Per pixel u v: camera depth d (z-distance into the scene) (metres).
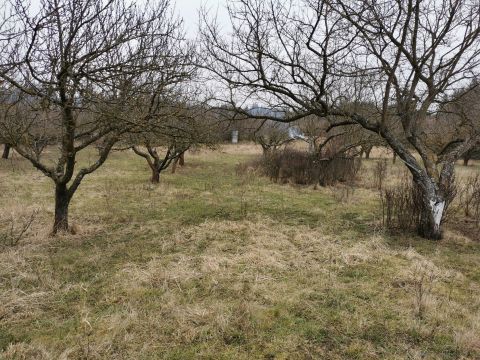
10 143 5.96
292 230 7.24
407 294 4.58
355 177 14.12
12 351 3.34
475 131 6.89
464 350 3.50
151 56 5.74
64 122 6.04
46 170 6.50
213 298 4.41
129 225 7.57
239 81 7.60
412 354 3.43
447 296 4.55
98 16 5.70
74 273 5.10
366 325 3.88
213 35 7.47
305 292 4.56
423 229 6.81
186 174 15.36
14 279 4.73
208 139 8.61
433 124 10.30
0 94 5.08
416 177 6.89
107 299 4.34
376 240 6.43
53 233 6.72
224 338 3.63
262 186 12.52
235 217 8.27
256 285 4.71
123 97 5.73
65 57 5.26
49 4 4.98
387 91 6.60
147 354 3.39
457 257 5.92
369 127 7.07
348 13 6.22
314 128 14.58
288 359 3.35
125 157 20.42
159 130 7.45
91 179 13.17
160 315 3.99
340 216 8.48
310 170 13.02
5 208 8.48
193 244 6.38
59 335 3.63
